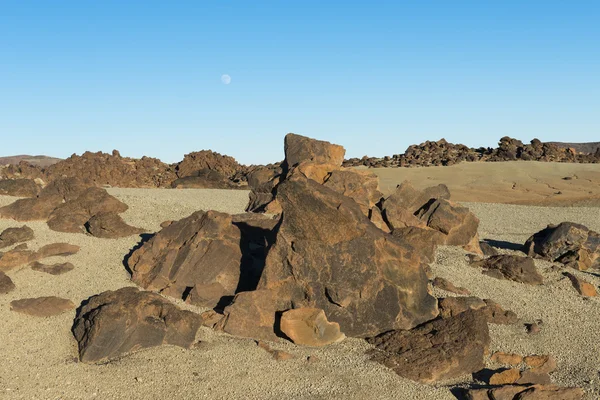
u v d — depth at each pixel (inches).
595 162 3663.9
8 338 586.2
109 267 793.6
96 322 573.9
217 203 1333.7
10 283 701.9
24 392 497.0
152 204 1130.0
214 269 701.3
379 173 3243.1
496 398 524.7
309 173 1081.4
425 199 1059.3
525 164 3316.9
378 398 527.8
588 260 966.4
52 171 2197.3
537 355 636.7
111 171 2266.2
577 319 749.3
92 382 517.0
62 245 834.2
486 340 634.2
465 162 3476.9
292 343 615.8
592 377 593.6
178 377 533.6
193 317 608.7
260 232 807.7
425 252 890.1
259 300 635.5
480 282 833.5
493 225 1499.8
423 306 666.8
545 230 1037.2
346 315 635.5
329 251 639.8
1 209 976.3
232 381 534.6
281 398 514.9
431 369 575.8
